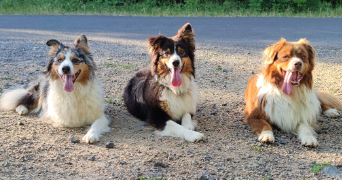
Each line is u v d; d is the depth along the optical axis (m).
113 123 3.11
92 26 6.90
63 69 2.86
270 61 2.97
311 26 6.96
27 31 6.18
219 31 6.42
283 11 9.27
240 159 2.66
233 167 2.59
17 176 2.47
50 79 3.02
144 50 4.89
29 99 3.26
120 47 5.04
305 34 6.02
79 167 2.56
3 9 9.07
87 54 3.05
